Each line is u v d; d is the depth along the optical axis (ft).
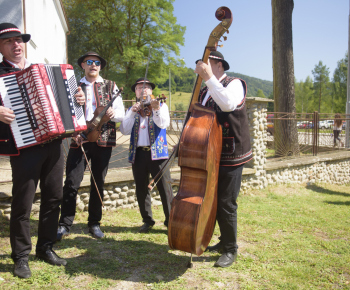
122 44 84.99
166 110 12.21
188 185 8.61
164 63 83.20
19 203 8.55
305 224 14.93
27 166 8.50
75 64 89.97
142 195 12.71
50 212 9.46
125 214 15.19
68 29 71.97
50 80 8.49
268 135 35.06
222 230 10.14
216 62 9.80
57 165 9.33
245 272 9.62
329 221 15.70
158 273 9.40
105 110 10.98
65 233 11.69
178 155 8.59
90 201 12.09
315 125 28.99
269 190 22.20
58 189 9.41
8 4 25.31
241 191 20.80
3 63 8.87
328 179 29.04
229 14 8.74
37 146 8.66
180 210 8.30
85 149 11.68
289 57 30.32
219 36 8.71
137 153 12.51
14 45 8.85
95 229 12.03
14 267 8.75
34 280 8.48
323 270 10.08
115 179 15.42
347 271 10.04
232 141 9.62
